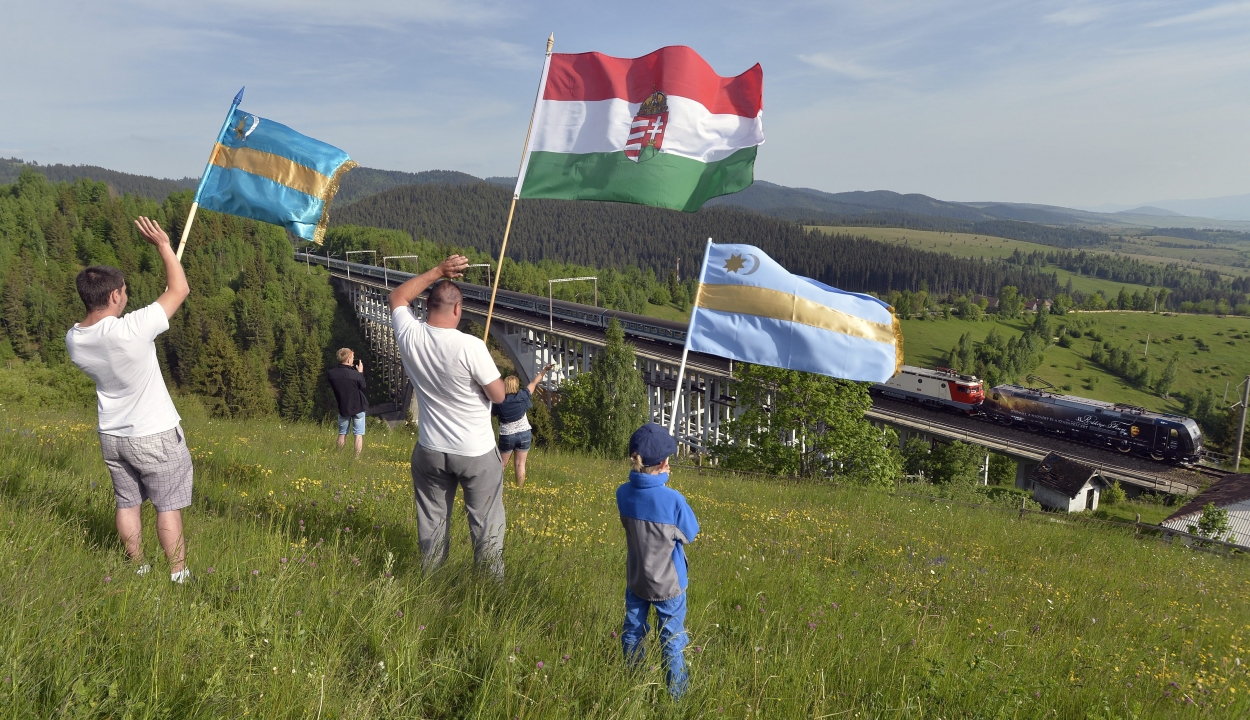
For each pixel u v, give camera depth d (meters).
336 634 2.62
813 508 11.38
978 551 8.91
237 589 2.97
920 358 180.12
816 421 26.62
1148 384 167.12
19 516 3.53
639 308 183.12
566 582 3.87
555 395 62.53
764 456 27.69
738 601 4.31
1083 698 3.52
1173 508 41.97
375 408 104.56
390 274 117.06
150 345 3.23
